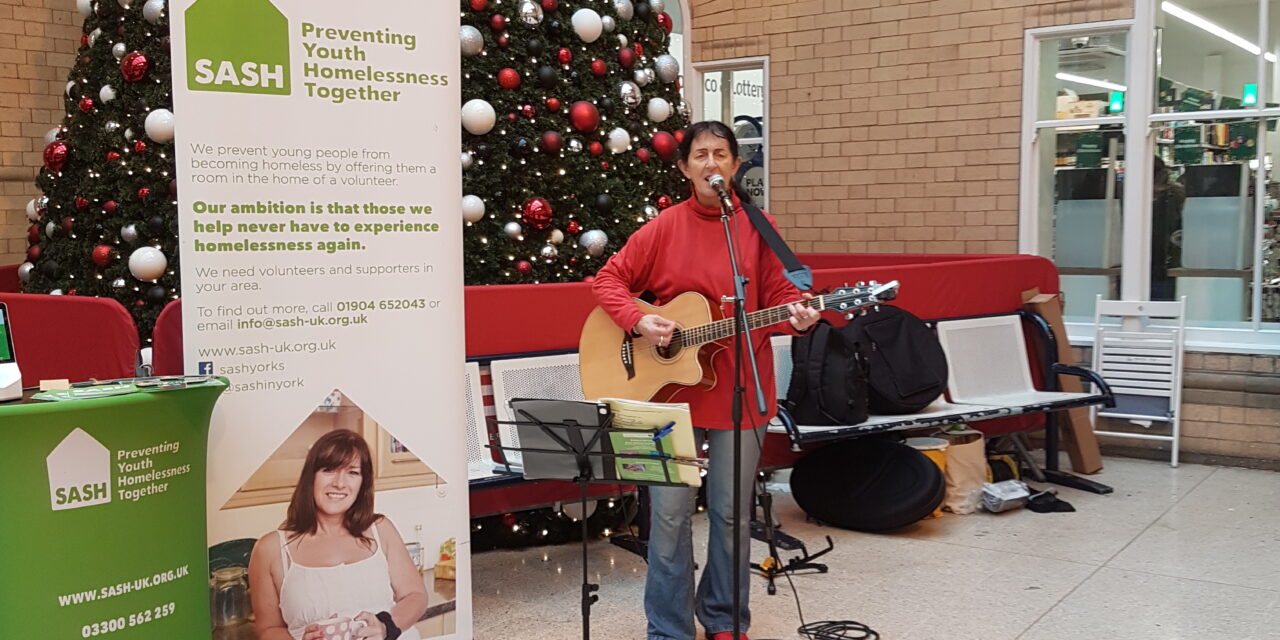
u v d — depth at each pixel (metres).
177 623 2.19
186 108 2.27
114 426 2.05
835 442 4.75
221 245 2.33
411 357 2.57
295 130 2.38
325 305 2.45
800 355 4.51
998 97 6.31
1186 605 3.61
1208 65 5.79
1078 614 3.53
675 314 3.06
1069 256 6.30
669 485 2.72
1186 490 5.17
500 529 4.44
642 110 5.00
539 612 3.68
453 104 2.57
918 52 6.55
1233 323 5.84
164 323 3.10
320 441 2.48
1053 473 5.31
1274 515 4.71
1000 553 4.21
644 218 4.84
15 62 6.71
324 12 2.39
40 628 2.00
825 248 7.02
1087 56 6.12
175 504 2.17
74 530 2.02
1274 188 5.67
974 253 6.46
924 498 4.37
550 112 4.63
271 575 2.45
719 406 3.03
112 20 4.61
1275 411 5.52
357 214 2.47
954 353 5.26
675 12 7.51
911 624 3.46
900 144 6.66
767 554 4.25
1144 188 5.98
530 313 4.33
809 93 6.98
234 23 2.30
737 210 3.07
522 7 4.51
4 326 2.05
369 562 2.55
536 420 2.75
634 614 3.64
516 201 4.57
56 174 4.75
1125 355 5.83
